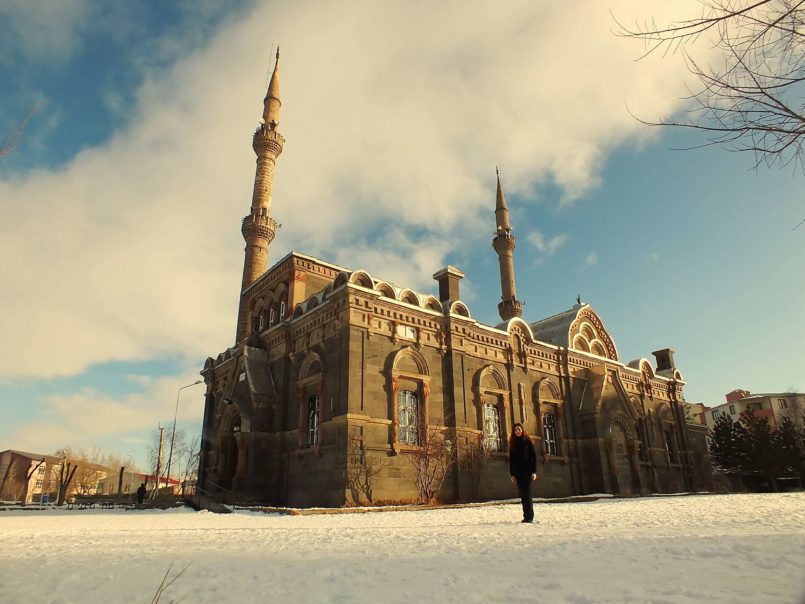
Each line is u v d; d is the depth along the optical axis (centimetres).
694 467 4738
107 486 11225
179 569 721
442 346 3155
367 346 2791
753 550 694
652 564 634
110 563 795
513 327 3625
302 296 3659
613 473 3700
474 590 543
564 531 1041
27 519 2269
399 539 1016
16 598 579
